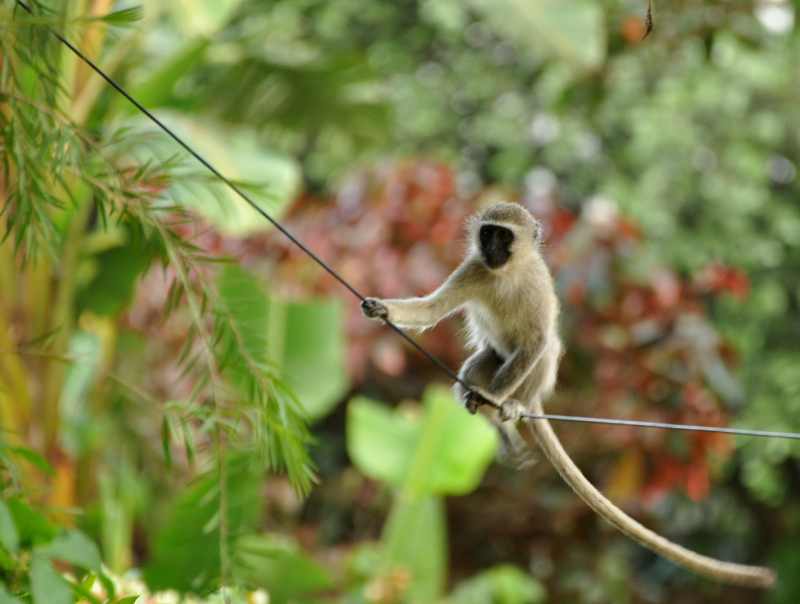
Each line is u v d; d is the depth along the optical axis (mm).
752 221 22125
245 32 19391
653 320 14930
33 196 6785
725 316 20906
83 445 12383
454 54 23859
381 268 14977
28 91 7895
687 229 21875
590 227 14984
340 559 15203
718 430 7199
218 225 11805
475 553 16844
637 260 14977
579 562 16781
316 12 22625
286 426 7000
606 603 17016
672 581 21188
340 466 17438
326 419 17469
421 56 24016
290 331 13445
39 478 11289
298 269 15195
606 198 21562
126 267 12875
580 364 15078
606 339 14930
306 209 16078
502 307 8461
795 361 20562
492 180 23984
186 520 8930
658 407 15023
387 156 18688
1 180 9086
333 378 13453
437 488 13398
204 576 8805
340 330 13602
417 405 16422
